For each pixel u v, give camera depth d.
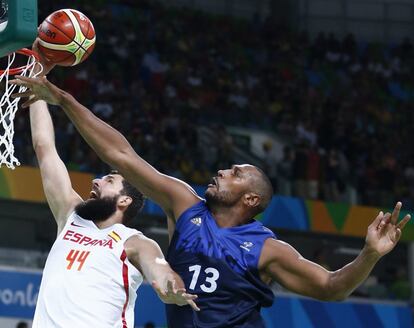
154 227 14.81
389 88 23.50
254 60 22.36
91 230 4.98
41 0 19.69
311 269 4.20
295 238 16.48
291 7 24.66
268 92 20.97
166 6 23.50
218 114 19.27
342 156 18.83
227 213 4.41
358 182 18.02
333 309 15.05
